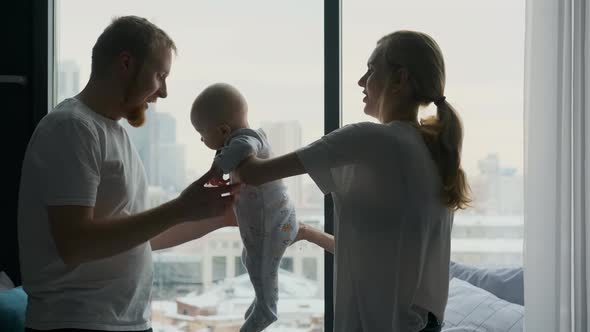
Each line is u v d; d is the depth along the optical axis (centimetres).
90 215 142
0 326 192
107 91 154
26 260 149
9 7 243
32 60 243
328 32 238
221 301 247
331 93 238
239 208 181
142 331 158
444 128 154
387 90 157
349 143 145
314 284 243
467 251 248
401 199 145
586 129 208
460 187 155
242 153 157
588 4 209
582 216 207
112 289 150
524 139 212
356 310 146
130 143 161
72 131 142
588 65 207
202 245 247
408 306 146
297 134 245
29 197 146
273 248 181
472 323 224
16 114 242
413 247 146
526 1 212
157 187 246
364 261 145
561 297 207
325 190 148
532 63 212
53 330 144
